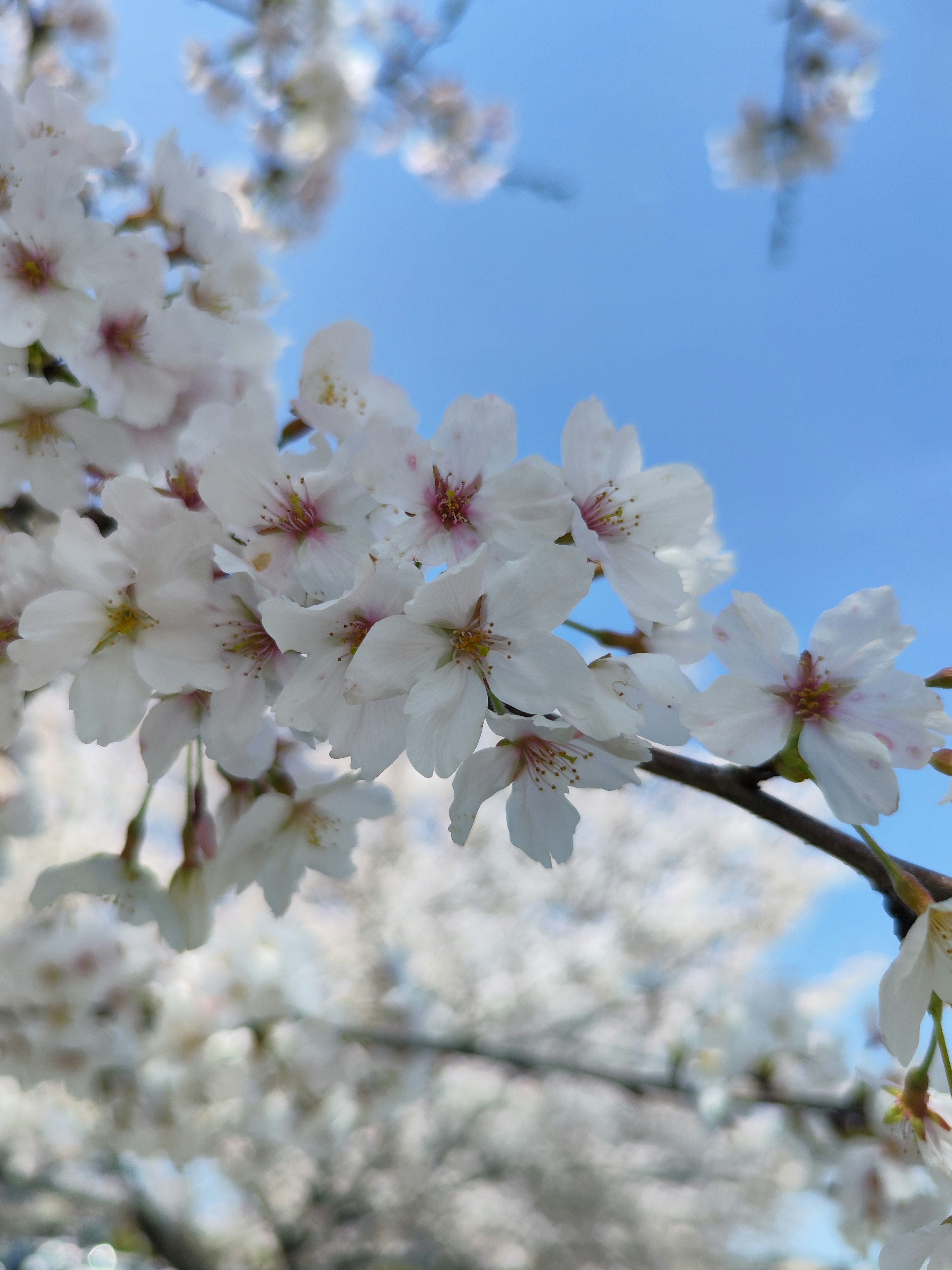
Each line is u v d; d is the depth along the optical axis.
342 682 0.13
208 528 0.14
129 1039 0.38
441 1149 0.82
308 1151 0.42
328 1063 0.41
